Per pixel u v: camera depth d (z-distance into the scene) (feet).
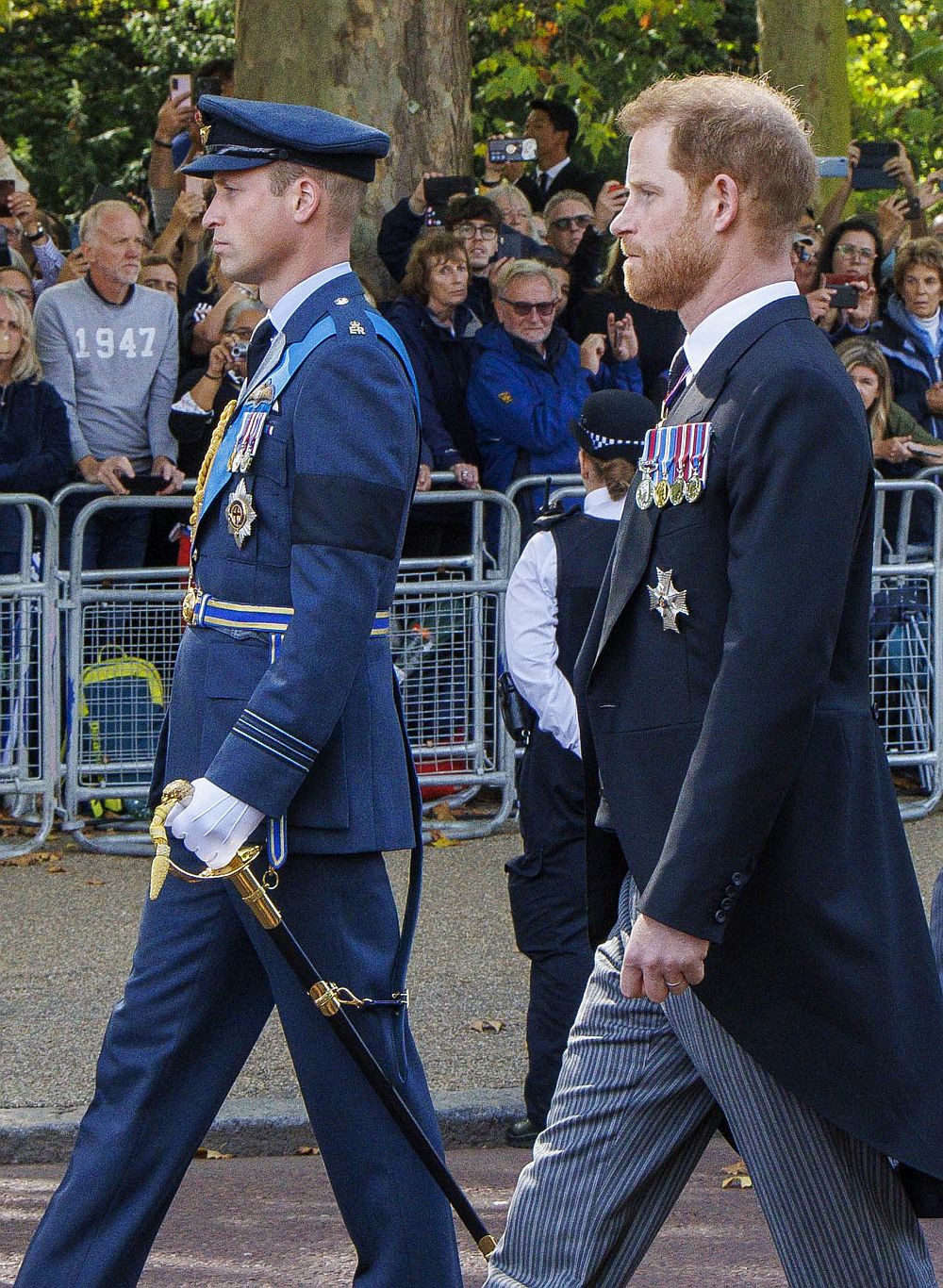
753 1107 32.04
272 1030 66.39
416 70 120.26
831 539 29.76
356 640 36.63
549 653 55.62
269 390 37.78
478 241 100.68
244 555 37.88
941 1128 31.55
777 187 31.89
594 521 56.29
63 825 92.02
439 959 74.64
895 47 236.63
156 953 39.04
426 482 92.58
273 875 37.42
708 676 31.24
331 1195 54.24
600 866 34.86
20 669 89.97
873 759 31.89
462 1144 59.06
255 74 119.14
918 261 102.73
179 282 105.91
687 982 30.48
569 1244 34.22
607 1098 34.22
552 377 94.73
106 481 90.74
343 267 39.06
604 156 222.89
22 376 90.79
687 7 224.94
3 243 104.47
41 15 285.23
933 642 98.22
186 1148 39.09
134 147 278.26
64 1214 38.58
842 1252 32.01
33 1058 62.85
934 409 103.09
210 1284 47.37
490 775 94.99
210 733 37.99
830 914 30.86
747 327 31.60
